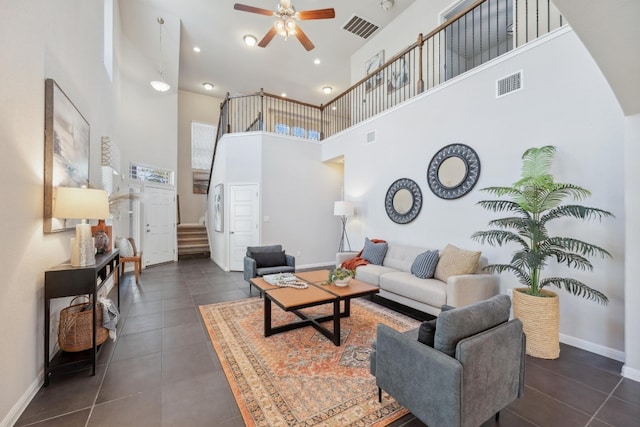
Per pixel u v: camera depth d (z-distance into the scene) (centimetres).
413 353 158
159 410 178
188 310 358
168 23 565
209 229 781
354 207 571
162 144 667
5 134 162
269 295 281
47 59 219
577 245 234
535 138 296
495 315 165
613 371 224
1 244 158
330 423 168
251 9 367
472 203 357
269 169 610
